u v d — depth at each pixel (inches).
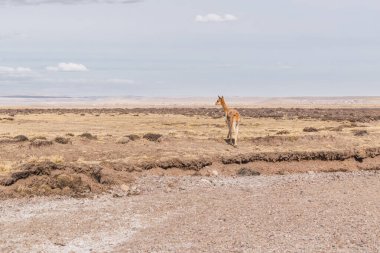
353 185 1819.6
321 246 1098.1
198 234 1185.4
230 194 1640.0
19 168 1636.3
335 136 2425.0
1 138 2213.3
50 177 1605.6
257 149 2177.7
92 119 3868.1
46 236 1160.2
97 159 1958.7
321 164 2148.1
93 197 1546.5
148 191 1674.5
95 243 1120.8
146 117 4215.1
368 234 1186.6
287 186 1790.1
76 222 1275.8
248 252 1058.1
